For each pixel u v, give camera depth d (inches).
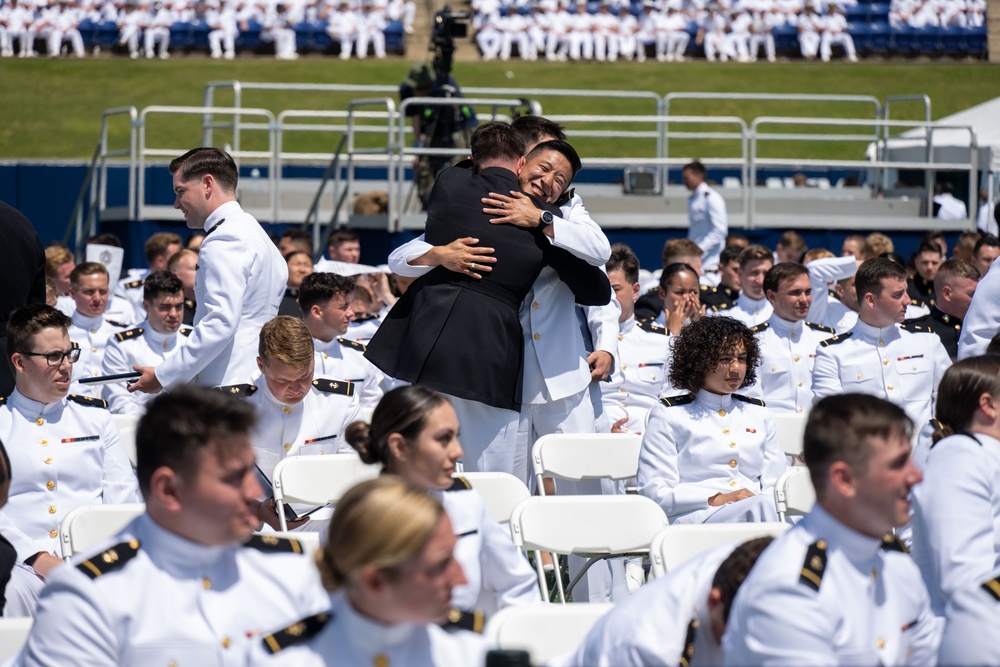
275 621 228.1
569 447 430.6
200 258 438.3
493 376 407.8
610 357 451.2
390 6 2625.5
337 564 182.7
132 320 761.0
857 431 215.2
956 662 225.5
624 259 601.6
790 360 601.0
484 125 431.8
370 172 1507.1
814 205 1173.7
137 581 219.3
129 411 575.2
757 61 2647.6
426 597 183.2
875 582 224.4
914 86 2500.0
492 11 2613.2
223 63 2522.1
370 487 185.3
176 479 212.8
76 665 213.5
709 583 235.6
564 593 456.4
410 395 282.7
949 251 1111.0
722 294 770.8
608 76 2497.5
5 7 2541.8
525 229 411.5
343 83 2410.2
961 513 282.0
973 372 299.1
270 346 401.4
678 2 2628.0
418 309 416.2
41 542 377.1
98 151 1178.0
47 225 1493.6
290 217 1155.3
